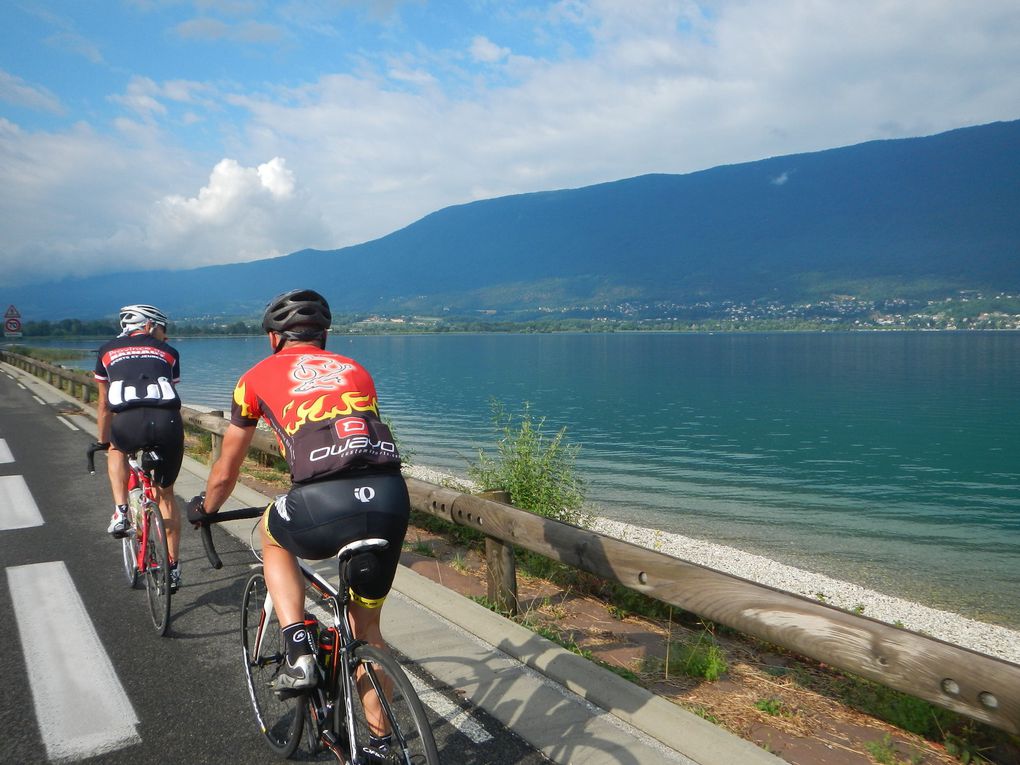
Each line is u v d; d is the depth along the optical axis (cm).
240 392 261
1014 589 1070
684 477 2114
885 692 360
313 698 261
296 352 270
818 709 347
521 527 428
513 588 465
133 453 455
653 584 345
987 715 232
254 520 690
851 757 298
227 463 269
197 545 617
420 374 8050
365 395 260
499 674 369
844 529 1497
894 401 5034
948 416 4172
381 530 238
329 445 240
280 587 263
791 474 2258
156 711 336
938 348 16362
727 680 384
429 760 205
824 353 13875
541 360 11600
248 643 321
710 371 8588
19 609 471
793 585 962
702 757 288
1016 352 13938
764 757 283
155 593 436
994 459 2716
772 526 1492
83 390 1900
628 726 318
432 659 387
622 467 2286
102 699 348
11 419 1603
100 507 779
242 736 315
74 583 523
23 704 343
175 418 454
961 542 1416
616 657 411
